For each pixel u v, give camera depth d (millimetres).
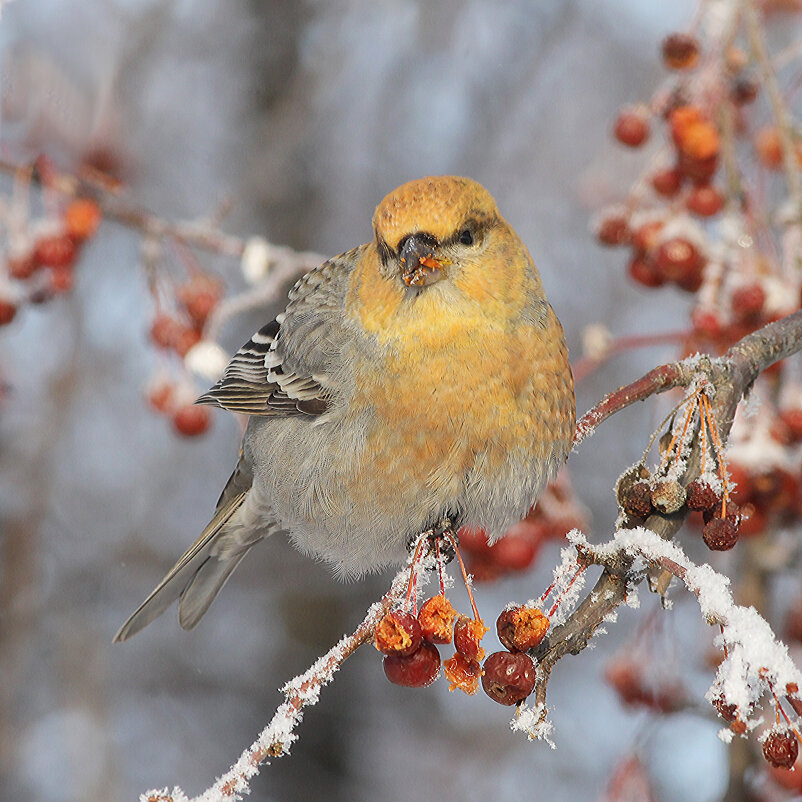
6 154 9703
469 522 7387
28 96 9719
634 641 9297
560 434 7285
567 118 16391
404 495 7207
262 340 8156
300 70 15023
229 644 15969
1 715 13367
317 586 15414
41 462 13961
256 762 5199
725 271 8391
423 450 7074
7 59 9766
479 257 6973
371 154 15836
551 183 16328
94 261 14570
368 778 15242
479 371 6949
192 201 14758
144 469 15531
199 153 15195
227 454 16266
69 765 13195
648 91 15781
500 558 8703
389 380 7094
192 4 15039
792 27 11688
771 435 8141
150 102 14484
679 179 8898
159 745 15172
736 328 8148
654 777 10812
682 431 5590
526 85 15852
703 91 8648
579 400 15492
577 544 5320
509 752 15125
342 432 7316
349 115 15680
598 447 15391
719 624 4734
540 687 5176
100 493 15328
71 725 13344
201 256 14711
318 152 15516
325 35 14875
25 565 13727
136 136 13289
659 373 6652
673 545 5070
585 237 16375
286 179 14938
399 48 15430
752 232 8570
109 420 15500
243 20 15445
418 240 6852
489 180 16094
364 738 15531
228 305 9828
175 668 15711
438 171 15953
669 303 16094
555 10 15938
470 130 16000
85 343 14688
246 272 9750
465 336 6949
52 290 9656
